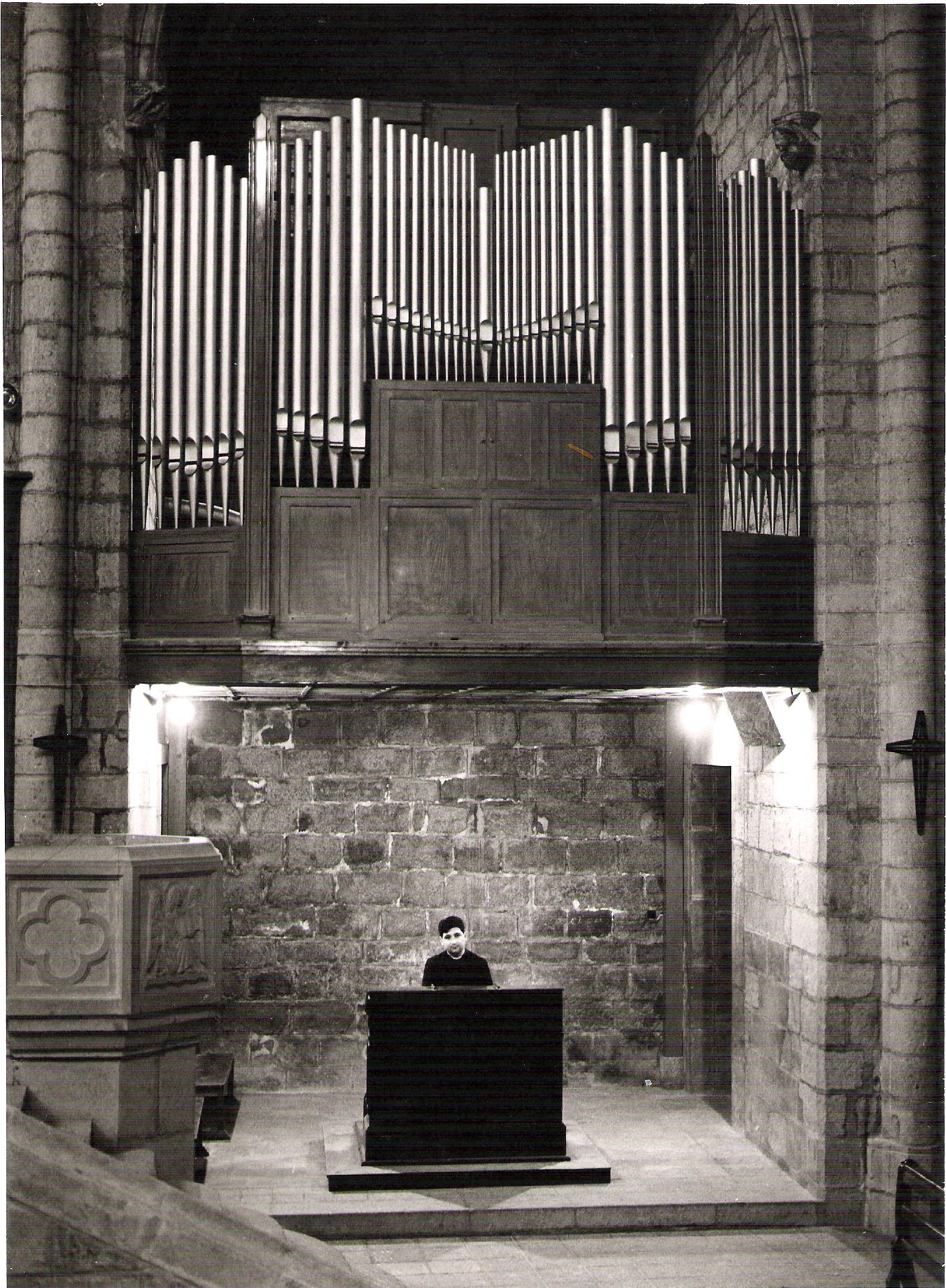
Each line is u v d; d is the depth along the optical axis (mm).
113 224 8875
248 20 11086
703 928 11656
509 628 8633
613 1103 11125
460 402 8727
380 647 8492
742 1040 10344
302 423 8703
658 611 8766
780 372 8992
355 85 11883
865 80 9055
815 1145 8641
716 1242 8242
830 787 8727
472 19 11508
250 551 8539
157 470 8906
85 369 8836
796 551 8930
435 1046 9023
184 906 5168
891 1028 8531
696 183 8938
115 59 8922
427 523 8656
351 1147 9391
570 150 9008
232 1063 10750
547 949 11656
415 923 11617
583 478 8766
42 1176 4574
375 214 8898
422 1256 7977
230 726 11586
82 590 8719
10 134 8891
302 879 11570
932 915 8500
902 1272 7492
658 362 8891
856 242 9000
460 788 11703
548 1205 8438
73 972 4914
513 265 9047
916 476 8695
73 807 8609
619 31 11781
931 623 8625
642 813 11789
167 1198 4699
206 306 8828
